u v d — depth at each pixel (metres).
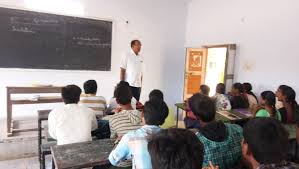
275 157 0.94
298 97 3.42
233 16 4.44
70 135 2.07
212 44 4.96
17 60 4.21
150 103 1.55
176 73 5.82
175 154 0.75
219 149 1.43
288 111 2.89
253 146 0.98
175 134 0.81
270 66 3.80
